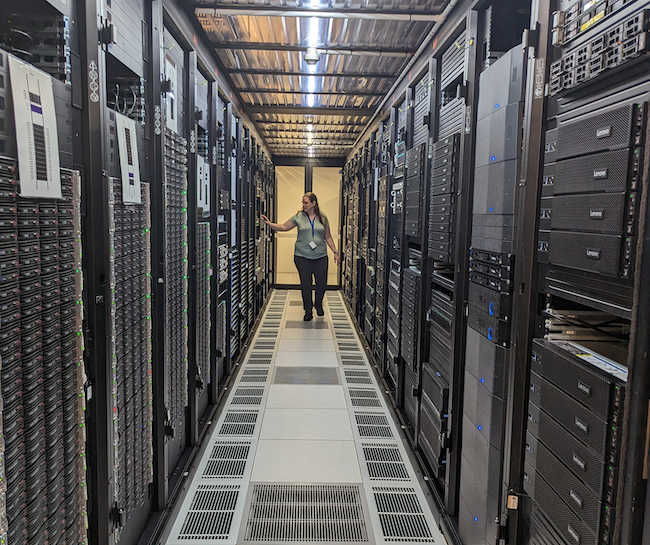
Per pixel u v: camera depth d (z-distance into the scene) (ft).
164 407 8.25
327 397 14.64
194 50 10.15
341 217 33.63
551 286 5.53
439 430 9.02
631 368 3.77
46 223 4.33
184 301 9.62
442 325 9.51
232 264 16.26
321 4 9.71
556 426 5.02
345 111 19.21
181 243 9.36
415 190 11.48
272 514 8.77
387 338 15.34
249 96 17.80
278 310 27.89
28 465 4.06
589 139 4.47
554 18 5.31
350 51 12.39
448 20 9.25
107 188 5.52
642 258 3.66
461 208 8.21
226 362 16.01
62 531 4.77
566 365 4.81
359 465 10.61
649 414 3.69
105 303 5.59
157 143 7.63
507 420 6.34
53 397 4.51
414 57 11.77
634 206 3.82
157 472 8.26
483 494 6.91
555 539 5.14
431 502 8.98
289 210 34.47
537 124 5.73
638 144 3.78
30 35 4.71
